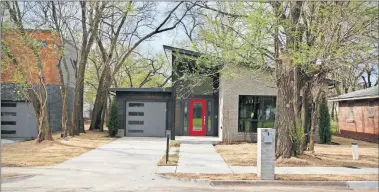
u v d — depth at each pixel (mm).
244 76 18312
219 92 22500
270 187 9867
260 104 20969
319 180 10320
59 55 21078
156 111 24406
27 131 24172
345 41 11320
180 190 9203
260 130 10445
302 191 9391
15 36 17531
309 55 11219
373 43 11203
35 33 19969
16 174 10695
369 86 27234
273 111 20922
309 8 11945
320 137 21266
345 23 11180
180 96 21969
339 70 14648
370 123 25062
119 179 10344
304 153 14953
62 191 8836
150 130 24344
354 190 9656
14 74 18953
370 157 15094
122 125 24203
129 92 24328
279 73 13266
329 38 11211
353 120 27969
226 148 17703
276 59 12352
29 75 19766
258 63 12812
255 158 14219
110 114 24062
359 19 10984
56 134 24266
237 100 20656
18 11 18672
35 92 19359
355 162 13672
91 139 21641
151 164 12836
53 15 20516
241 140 20578
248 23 12133
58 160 13625
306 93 16188
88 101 44750
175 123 23594
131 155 15039
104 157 14469
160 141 21016
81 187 9281
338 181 10195
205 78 19719
